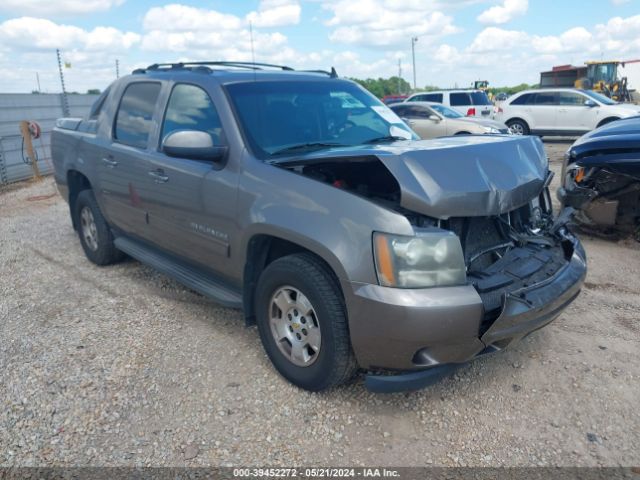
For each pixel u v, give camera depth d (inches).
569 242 141.2
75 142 219.5
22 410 123.6
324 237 115.8
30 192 415.2
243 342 154.0
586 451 110.5
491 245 128.0
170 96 170.6
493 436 115.2
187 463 107.6
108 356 146.3
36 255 240.8
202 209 149.6
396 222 109.3
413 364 112.3
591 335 156.9
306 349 127.6
